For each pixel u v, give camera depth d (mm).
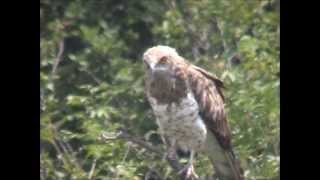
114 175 13492
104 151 13641
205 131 13180
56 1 20641
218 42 17359
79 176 13867
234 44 17031
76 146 16672
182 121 13094
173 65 13094
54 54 18500
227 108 14695
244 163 14164
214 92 13617
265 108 14328
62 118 16719
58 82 18609
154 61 13000
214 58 16438
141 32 20531
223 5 17609
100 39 18375
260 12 17656
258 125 14352
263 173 13734
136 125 16562
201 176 13953
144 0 20094
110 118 16172
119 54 18531
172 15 18203
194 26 18031
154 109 13211
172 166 12719
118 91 16516
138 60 19297
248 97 14516
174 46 17938
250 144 14258
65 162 14359
